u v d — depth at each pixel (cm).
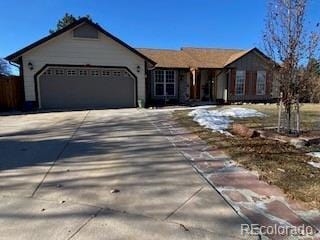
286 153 554
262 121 980
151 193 377
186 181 421
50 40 1614
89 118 1168
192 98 2175
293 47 666
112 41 1719
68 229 286
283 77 689
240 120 1010
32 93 1612
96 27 1673
